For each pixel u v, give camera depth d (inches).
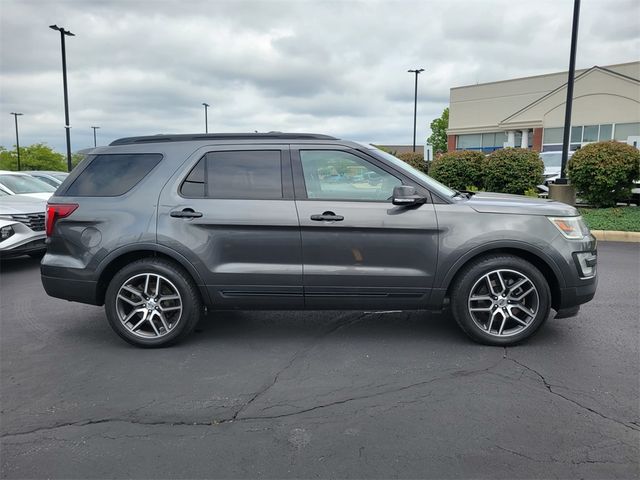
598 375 148.9
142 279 175.9
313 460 109.7
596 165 482.0
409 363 160.2
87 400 138.7
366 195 171.5
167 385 147.6
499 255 169.5
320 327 196.7
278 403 135.6
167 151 178.7
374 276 168.9
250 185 173.2
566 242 166.7
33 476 105.5
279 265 170.7
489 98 1445.6
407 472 104.9
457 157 600.4
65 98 873.5
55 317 215.5
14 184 403.2
